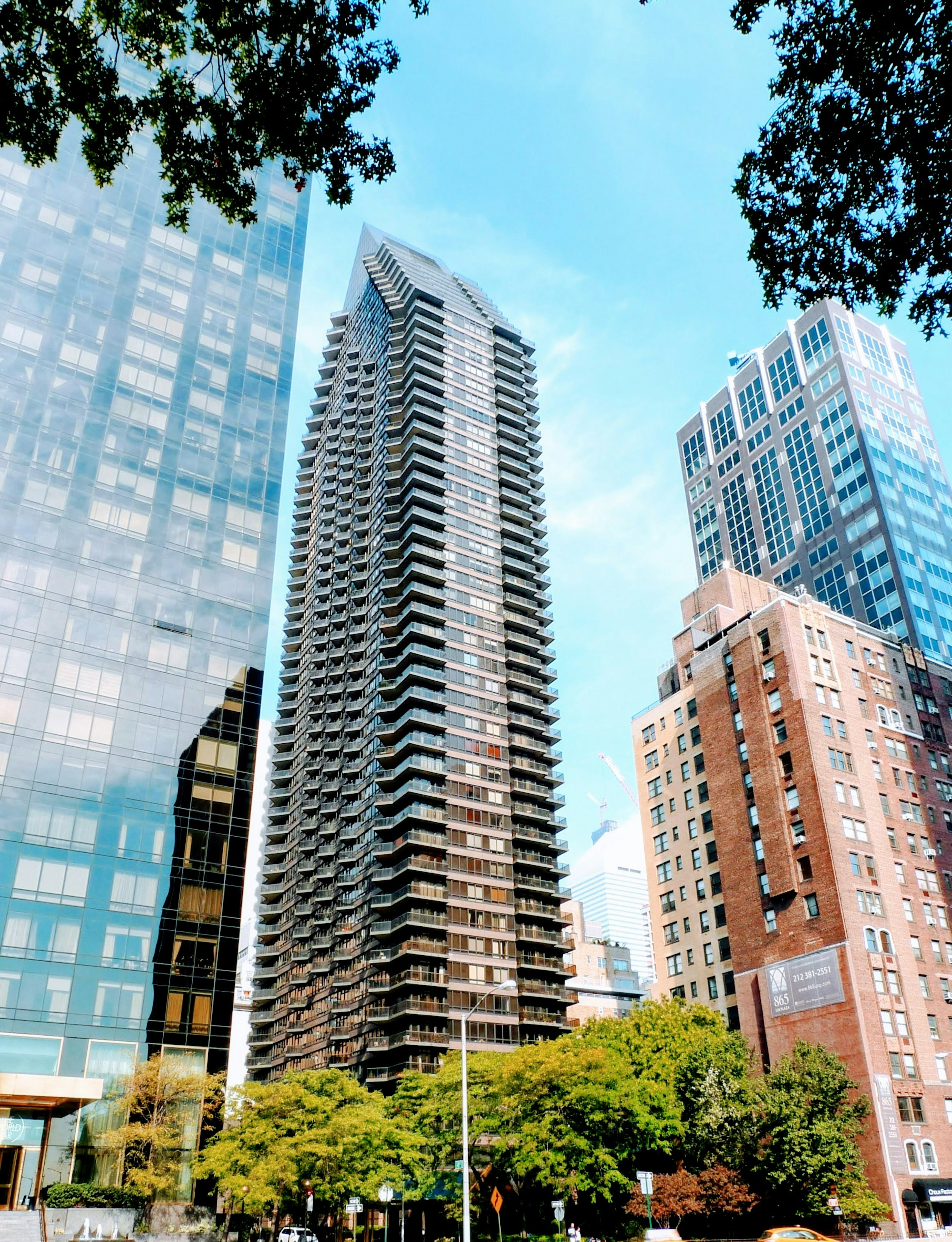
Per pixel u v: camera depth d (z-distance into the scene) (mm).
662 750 95375
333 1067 84062
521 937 98562
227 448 78312
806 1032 69000
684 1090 58562
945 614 125688
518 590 122875
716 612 92875
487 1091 52812
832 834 72562
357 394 144750
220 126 15672
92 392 72938
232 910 63031
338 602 128875
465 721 107500
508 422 136625
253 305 86562
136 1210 48250
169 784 64188
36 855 57438
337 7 15062
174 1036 57562
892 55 13102
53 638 63562
